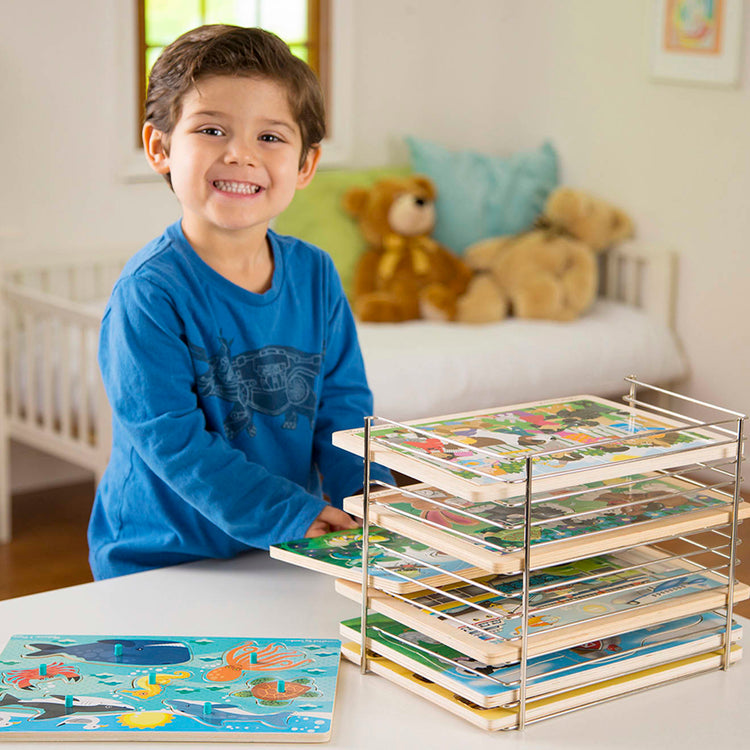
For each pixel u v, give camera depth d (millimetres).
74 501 3146
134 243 3352
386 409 2770
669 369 3281
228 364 1118
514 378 2984
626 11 3373
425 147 3549
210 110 1019
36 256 3148
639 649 861
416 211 3338
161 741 756
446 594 822
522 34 3764
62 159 3172
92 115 3201
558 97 3652
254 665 866
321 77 3645
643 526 852
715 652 896
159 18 3311
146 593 1017
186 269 1093
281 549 955
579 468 795
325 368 1243
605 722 802
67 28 3102
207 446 1061
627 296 3447
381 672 865
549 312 3287
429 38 3832
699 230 3254
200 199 1046
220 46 1020
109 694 811
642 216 3422
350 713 806
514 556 779
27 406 2887
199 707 794
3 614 959
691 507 900
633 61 3375
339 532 1010
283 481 1072
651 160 3365
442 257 3367
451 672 815
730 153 3125
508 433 899
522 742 771
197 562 1100
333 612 983
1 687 817
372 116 3770
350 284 3355
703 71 3158
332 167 3676
